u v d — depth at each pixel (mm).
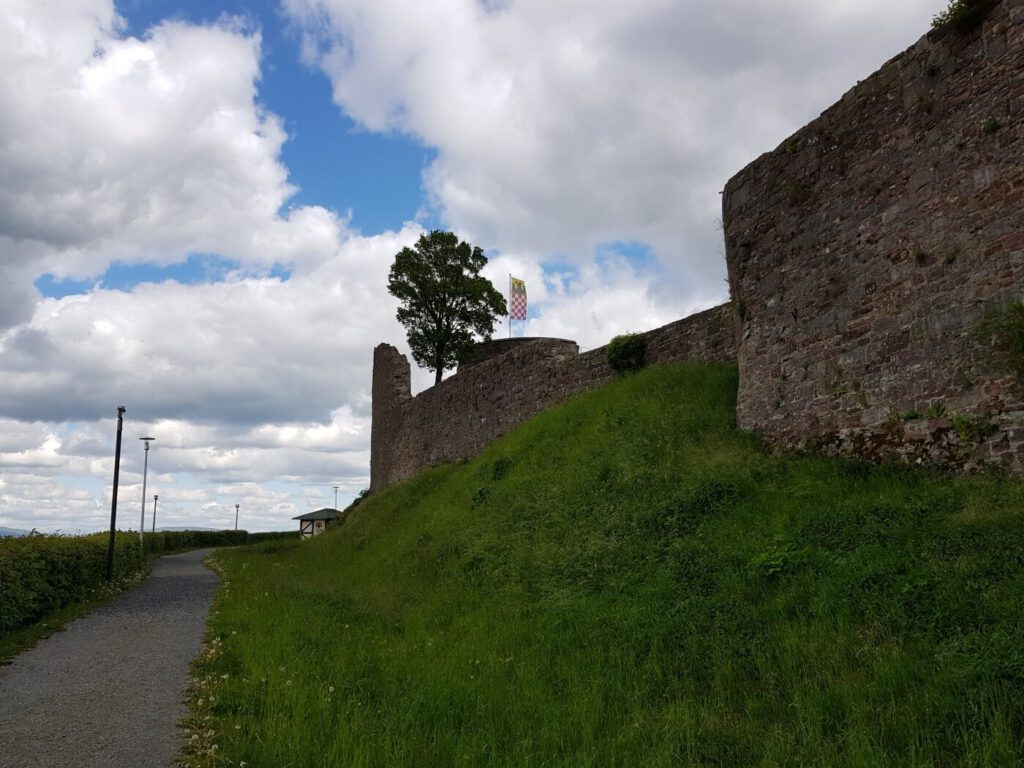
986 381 7578
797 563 6969
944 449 7918
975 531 6207
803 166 10734
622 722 5227
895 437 8594
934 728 4258
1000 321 7461
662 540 9086
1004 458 7238
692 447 11617
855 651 5328
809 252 10461
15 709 6254
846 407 9477
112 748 5168
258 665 7242
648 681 5953
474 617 9102
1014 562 5539
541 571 9938
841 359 9672
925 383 8336
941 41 8477
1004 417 7312
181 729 5574
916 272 8609
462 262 36531
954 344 8008
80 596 13859
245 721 5617
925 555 6129
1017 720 4113
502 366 22719
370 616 10148
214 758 4773
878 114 9398
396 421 31312
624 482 11438
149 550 32312
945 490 7230
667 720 5039
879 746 4129
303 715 5453
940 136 8438
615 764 4535
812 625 5910
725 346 14844
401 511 20625
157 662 8141
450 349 36094
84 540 16297
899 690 4715
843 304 9727
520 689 6141
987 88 7895
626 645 6730
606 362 18047
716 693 5473
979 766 3824
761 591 6848
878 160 9344
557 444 15492
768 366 11141
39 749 5168
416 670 6945
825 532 7348
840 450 9430
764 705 5125
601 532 10258
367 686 6488
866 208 9477
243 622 10258
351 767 4484
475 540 12680
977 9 7977
